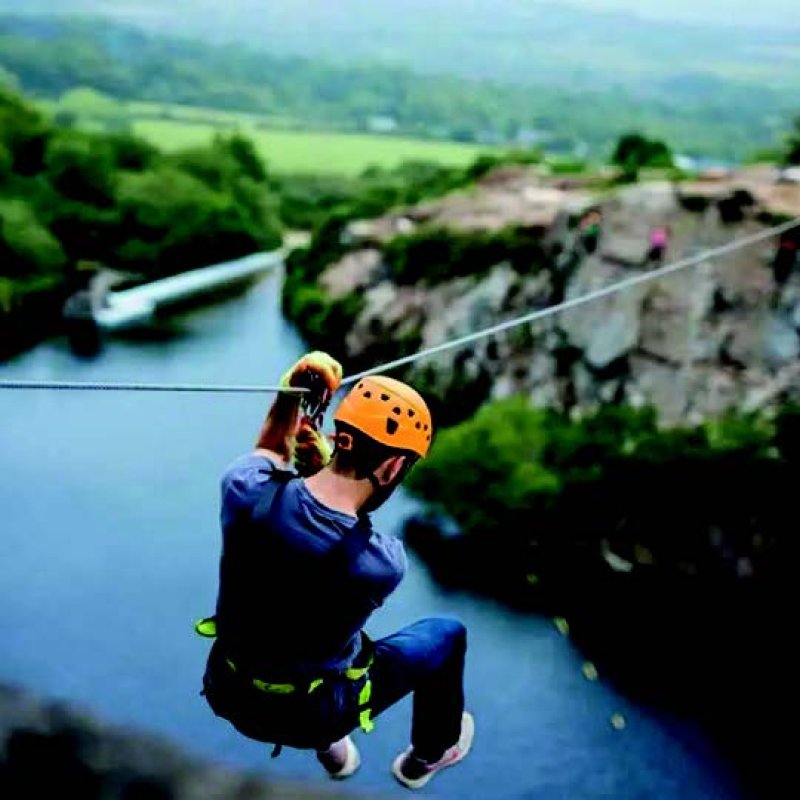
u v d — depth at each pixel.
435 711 4.38
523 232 49.78
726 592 34.75
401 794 2.89
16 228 65.19
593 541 36.03
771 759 28.09
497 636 32.72
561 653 32.12
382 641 4.18
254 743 27.48
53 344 58.56
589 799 26.72
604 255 43.84
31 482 40.69
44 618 32.34
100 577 34.53
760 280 39.84
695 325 40.81
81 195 79.69
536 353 46.41
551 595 34.59
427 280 52.59
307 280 63.38
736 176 44.97
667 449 36.31
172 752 2.68
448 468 37.91
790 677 31.55
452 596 34.56
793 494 34.94
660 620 33.62
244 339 59.78
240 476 3.75
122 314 63.16
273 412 4.11
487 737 28.38
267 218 91.94
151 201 79.50
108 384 4.21
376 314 53.75
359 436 3.65
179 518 38.59
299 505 3.62
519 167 62.94
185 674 30.17
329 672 3.75
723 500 35.50
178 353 57.34
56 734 2.59
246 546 3.62
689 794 27.14
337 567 3.58
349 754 4.49
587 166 63.06
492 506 36.81
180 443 44.75
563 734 28.77
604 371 42.97
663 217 42.12
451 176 66.44
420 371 50.19
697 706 30.19
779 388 38.66
